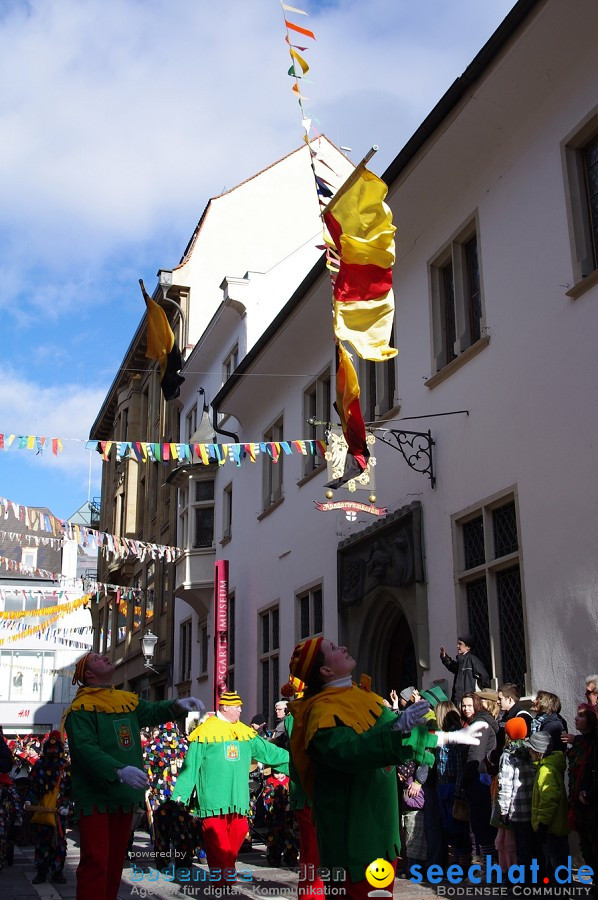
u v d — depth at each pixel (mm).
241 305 22109
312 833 6781
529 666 9648
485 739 7883
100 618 37750
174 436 28203
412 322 13430
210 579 22812
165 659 26922
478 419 11297
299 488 17500
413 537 12414
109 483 38500
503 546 10680
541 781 6953
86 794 5914
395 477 13328
